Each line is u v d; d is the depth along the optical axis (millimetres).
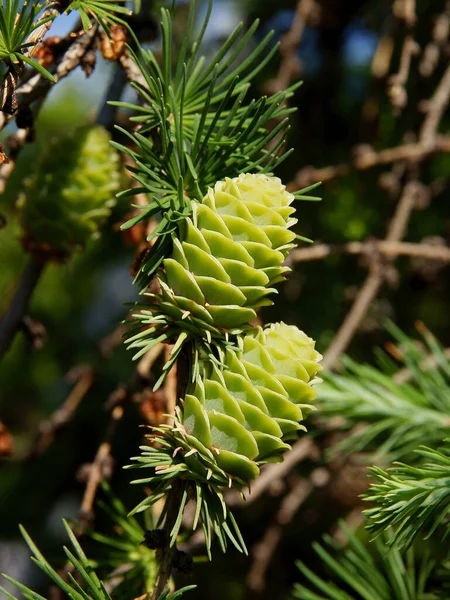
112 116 413
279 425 317
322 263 648
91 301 768
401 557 385
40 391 789
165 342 328
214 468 313
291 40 536
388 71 630
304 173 539
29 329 411
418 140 622
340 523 387
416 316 685
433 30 588
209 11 343
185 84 336
